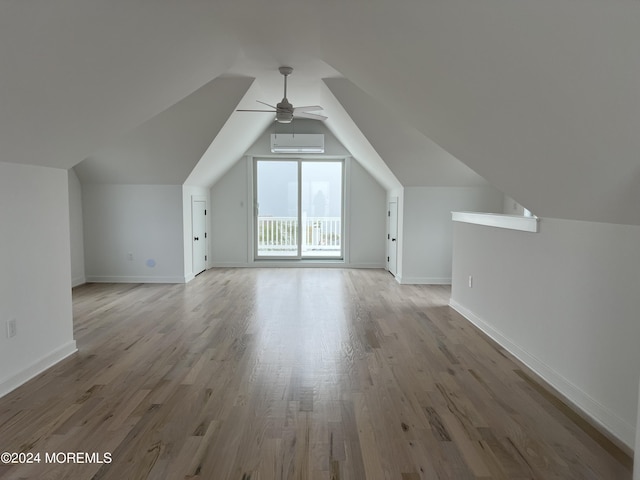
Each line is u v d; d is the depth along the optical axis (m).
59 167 3.36
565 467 2.06
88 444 2.22
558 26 1.51
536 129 2.18
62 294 3.43
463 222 4.77
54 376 3.07
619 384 2.29
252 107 5.80
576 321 2.68
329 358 3.45
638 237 2.16
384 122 5.19
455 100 2.66
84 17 2.02
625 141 1.77
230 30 3.27
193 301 5.36
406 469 2.04
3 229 2.79
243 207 8.03
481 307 4.26
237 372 3.16
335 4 2.60
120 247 6.51
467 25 1.91
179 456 2.12
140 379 3.03
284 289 6.12
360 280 6.84
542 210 3.00
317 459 2.11
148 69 2.87
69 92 2.51
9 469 2.01
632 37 1.35
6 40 1.88
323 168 8.22
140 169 6.11
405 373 3.16
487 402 2.72
